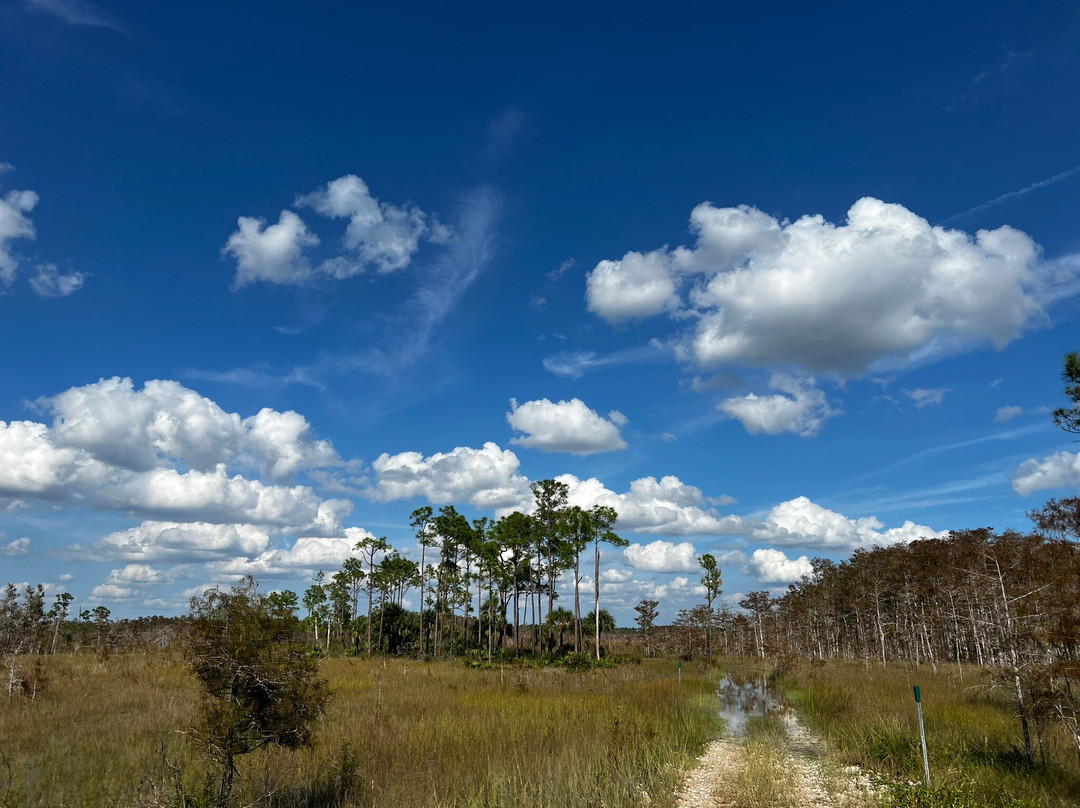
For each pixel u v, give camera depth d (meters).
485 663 43.94
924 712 18.73
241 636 9.18
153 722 14.84
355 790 10.36
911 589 48.31
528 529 52.38
